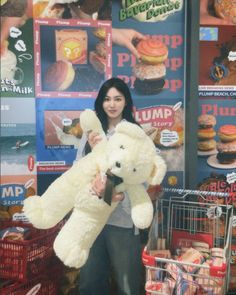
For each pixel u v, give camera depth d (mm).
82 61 2186
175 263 1587
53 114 2197
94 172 1784
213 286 1589
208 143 2324
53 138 2213
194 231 2117
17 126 2178
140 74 2232
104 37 2182
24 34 2119
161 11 2203
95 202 1720
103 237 1922
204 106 2293
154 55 2225
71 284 2293
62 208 1798
